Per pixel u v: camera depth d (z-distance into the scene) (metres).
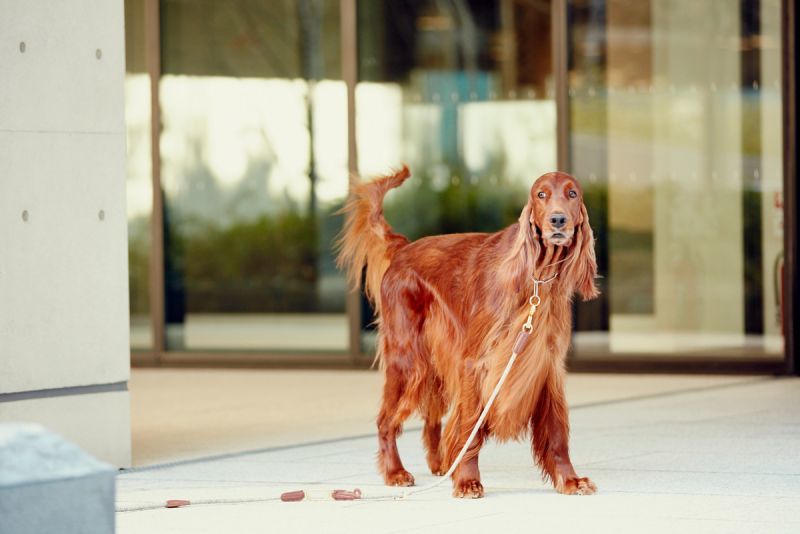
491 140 12.41
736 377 11.68
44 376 7.22
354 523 5.73
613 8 12.06
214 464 7.52
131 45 13.01
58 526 3.42
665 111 12.02
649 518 5.73
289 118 12.78
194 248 13.02
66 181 7.31
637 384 11.23
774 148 11.80
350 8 12.55
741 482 6.63
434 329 6.57
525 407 6.21
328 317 12.75
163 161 13.02
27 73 7.14
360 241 7.21
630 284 12.09
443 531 5.53
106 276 7.49
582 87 12.15
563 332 6.24
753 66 11.84
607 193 12.13
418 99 12.53
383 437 6.79
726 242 11.91
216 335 13.00
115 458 7.46
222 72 12.91
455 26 12.42
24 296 7.14
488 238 6.48
